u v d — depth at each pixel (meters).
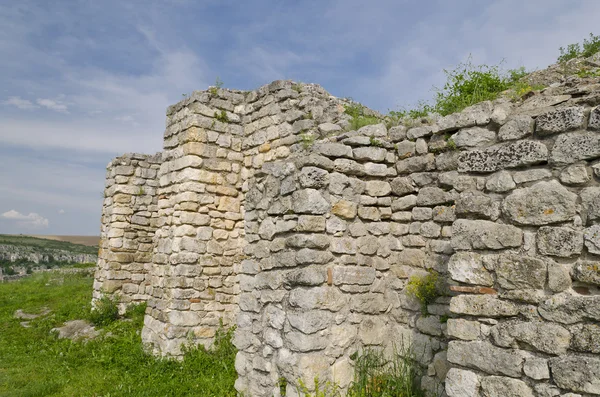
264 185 6.12
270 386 5.28
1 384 7.09
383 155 5.72
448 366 4.76
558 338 3.01
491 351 3.30
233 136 9.57
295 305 5.04
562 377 2.94
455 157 5.07
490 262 3.43
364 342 5.32
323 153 5.36
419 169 5.49
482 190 3.66
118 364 8.18
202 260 8.87
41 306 13.08
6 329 10.68
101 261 13.22
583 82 4.66
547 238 3.18
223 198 9.27
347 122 7.03
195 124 9.09
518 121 3.55
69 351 9.00
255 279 5.84
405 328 5.36
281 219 5.55
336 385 4.93
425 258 5.27
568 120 3.24
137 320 10.90
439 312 4.98
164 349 8.35
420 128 5.51
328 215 5.24
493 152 3.62
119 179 12.88
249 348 5.79
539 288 3.17
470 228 3.59
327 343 4.99
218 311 8.92
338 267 5.21
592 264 2.96
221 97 9.54
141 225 13.06
